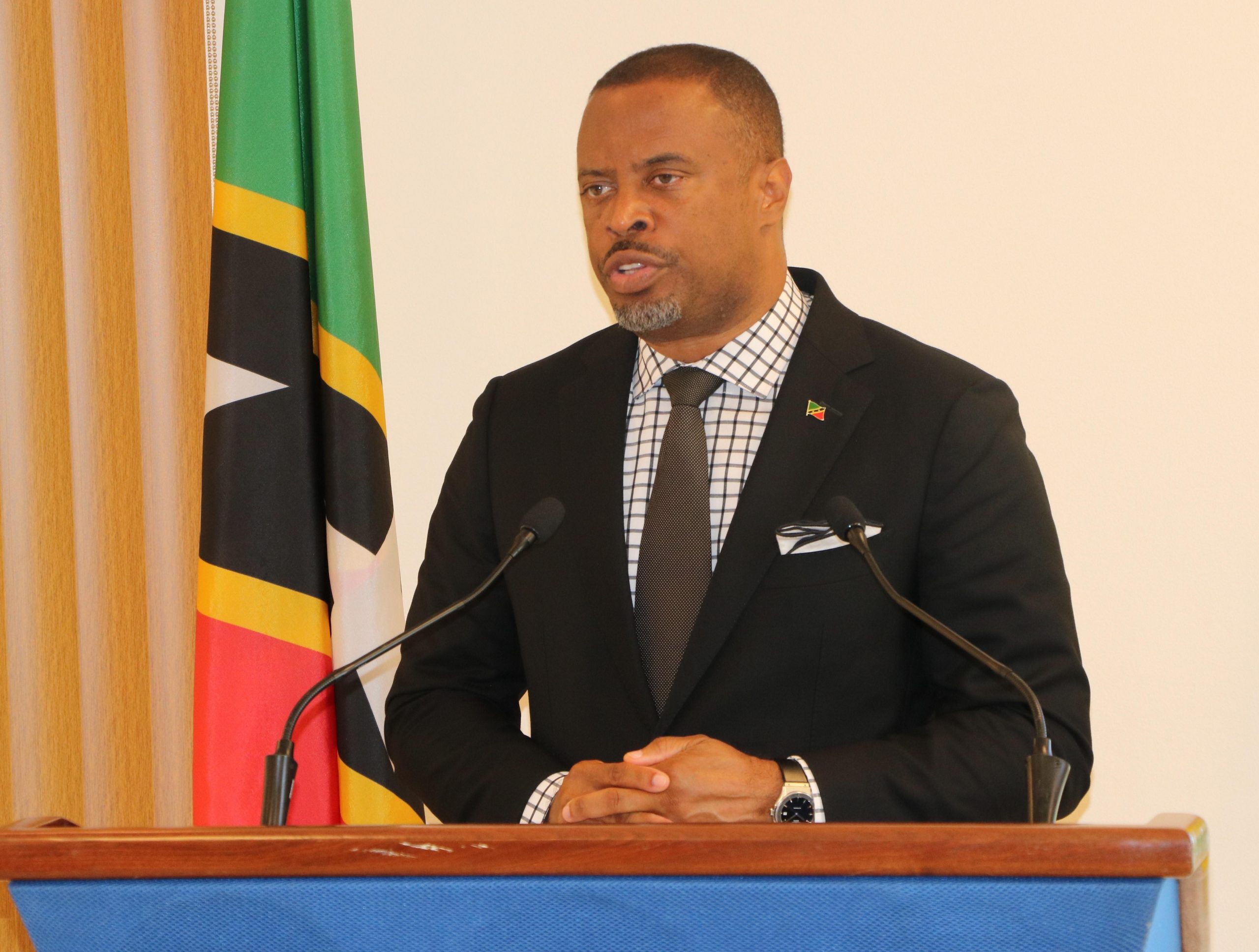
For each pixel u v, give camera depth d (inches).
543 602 111.8
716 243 109.5
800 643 103.9
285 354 137.7
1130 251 145.6
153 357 156.1
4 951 139.6
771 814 89.0
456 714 110.8
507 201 158.2
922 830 54.7
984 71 149.3
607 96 113.5
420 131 159.5
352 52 143.5
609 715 106.6
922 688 110.2
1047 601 101.9
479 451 122.0
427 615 118.2
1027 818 94.7
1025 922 53.9
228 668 134.7
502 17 158.6
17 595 157.2
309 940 58.0
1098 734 144.7
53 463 158.4
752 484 107.5
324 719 136.5
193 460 155.7
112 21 159.6
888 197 150.9
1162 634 143.7
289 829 58.6
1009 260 148.2
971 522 103.7
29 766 157.2
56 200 159.5
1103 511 145.4
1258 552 141.9
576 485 114.0
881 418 108.7
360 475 138.1
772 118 116.5
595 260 113.0
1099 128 146.7
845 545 105.3
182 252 157.2
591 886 56.0
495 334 158.1
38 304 158.4
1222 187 143.9
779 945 55.9
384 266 159.6
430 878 57.0
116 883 58.4
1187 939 61.0
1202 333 143.9
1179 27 145.3
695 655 103.5
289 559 136.5
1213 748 142.3
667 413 115.6
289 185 139.3
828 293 119.8
